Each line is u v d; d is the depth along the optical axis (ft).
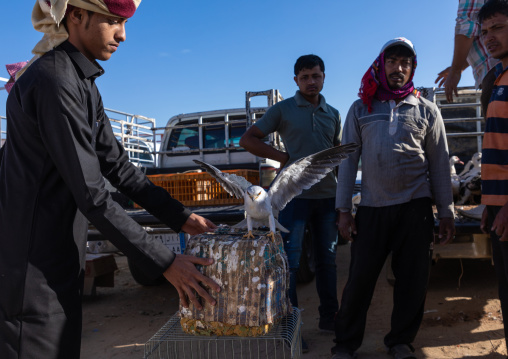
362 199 9.12
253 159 20.63
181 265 5.60
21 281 4.69
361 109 9.30
